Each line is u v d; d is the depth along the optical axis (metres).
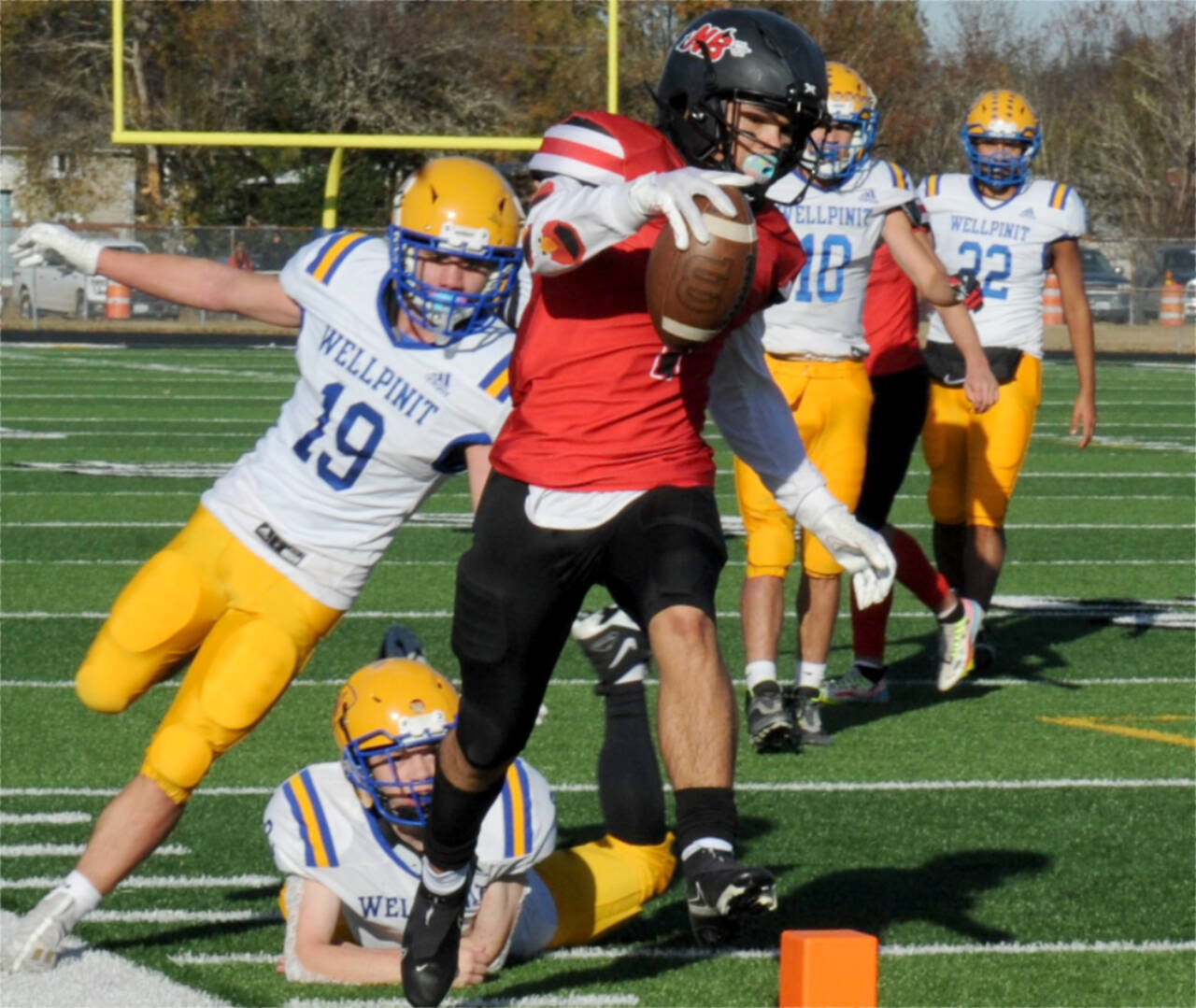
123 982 10.13
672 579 8.48
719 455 39.84
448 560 25.89
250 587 10.63
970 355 16.41
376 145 60.66
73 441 39.41
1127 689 18.72
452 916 9.37
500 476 8.87
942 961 10.83
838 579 16.41
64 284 82.50
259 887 12.04
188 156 91.94
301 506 10.63
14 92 96.25
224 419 44.25
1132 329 84.94
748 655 15.65
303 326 10.79
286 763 15.27
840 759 15.84
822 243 15.87
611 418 8.66
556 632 8.85
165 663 10.74
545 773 14.98
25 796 14.16
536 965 10.71
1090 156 109.12
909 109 94.38
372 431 10.47
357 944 10.52
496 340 10.52
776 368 16.09
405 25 80.62
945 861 12.84
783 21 9.16
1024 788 14.87
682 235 7.88
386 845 10.20
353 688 10.06
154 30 85.00
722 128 8.96
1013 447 18.95
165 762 10.42
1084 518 30.91
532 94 81.44
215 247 78.25
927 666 20.02
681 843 8.23
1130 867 12.74
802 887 12.24
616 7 56.34
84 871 10.38
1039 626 22.00
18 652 19.47
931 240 17.47
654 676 18.97
